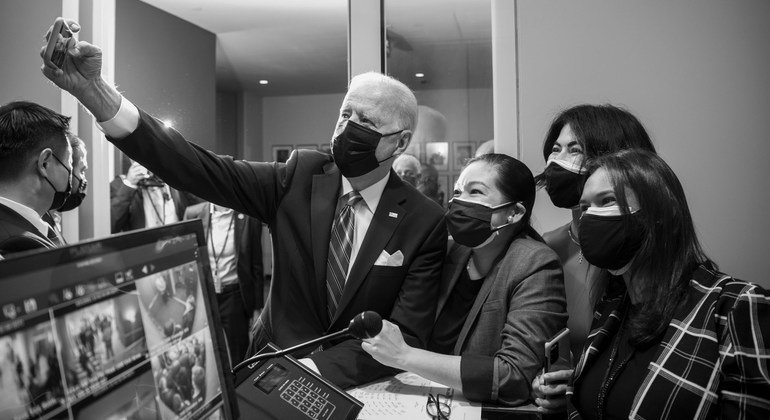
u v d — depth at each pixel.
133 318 0.60
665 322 1.00
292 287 1.59
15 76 2.43
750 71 1.95
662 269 1.02
